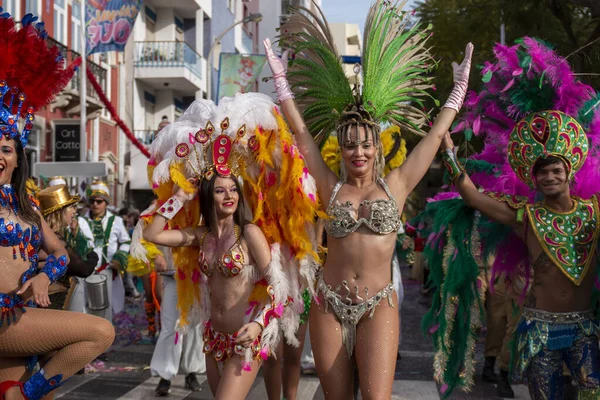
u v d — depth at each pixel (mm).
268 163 4227
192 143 4246
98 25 16234
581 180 4578
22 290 3604
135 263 8344
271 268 4062
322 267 4426
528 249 4574
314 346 4230
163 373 6293
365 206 4195
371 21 4543
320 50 4605
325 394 4195
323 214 4176
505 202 4590
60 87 4008
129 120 27641
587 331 4344
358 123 4266
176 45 28891
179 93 31797
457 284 5023
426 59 4809
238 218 4168
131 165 27578
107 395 6348
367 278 4133
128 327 10297
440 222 5141
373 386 4016
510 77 4840
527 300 4539
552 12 11703
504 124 5062
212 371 4238
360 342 4125
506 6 11633
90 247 6824
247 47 40625
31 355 3816
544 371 4379
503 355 6316
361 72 4586
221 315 4137
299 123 4547
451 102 4547
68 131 17984
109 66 25859
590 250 4391
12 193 3777
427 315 5297
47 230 4004
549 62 4746
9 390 3633
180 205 4215
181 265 4504
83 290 7254
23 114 3844
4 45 3719
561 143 4406
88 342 3742
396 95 4602
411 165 4336
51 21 20156
